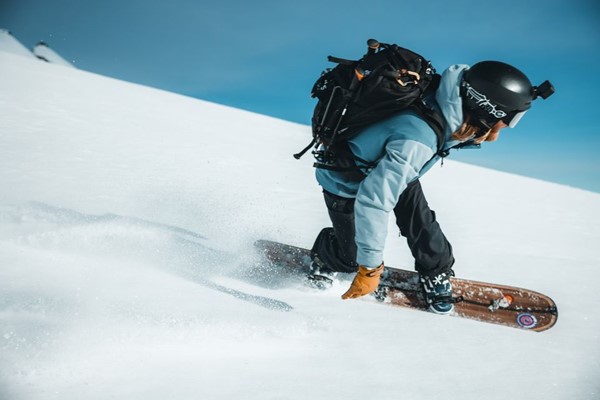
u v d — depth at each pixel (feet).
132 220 10.96
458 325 7.96
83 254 8.79
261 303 7.64
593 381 6.13
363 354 6.31
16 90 37.35
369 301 8.79
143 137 29.58
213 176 21.84
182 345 5.78
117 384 4.84
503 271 12.28
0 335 5.28
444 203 24.14
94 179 16.83
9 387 4.55
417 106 7.21
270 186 21.30
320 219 15.72
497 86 6.93
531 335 7.84
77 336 5.49
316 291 8.99
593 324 8.68
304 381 5.39
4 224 9.91
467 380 5.86
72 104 36.45
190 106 54.03
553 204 28.40
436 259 8.49
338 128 7.60
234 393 4.96
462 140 7.46
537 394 5.66
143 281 7.78
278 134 44.78
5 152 18.94
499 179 38.55
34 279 7.14
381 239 7.37
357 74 7.32
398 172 7.04
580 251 16.07
